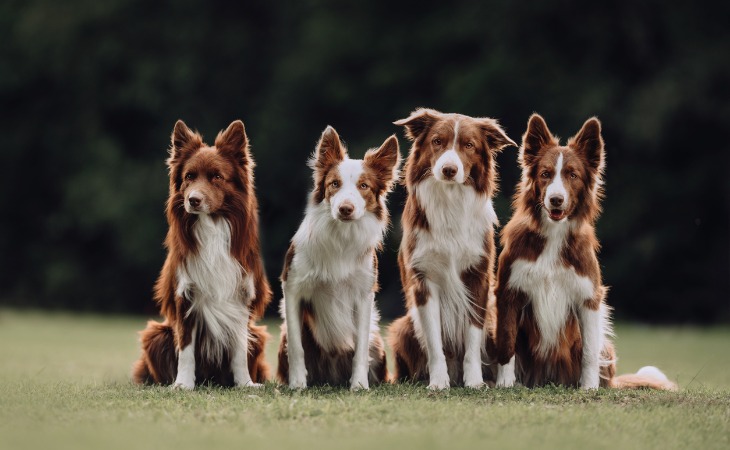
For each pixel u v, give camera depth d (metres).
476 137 8.88
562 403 7.95
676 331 21.91
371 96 26.06
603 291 9.13
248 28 28.34
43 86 29.52
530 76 23.91
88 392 8.61
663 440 6.62
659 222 24.56
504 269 9.00
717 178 24.56
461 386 9.23
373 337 9.54
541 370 9.21
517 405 7.69
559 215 8.61
